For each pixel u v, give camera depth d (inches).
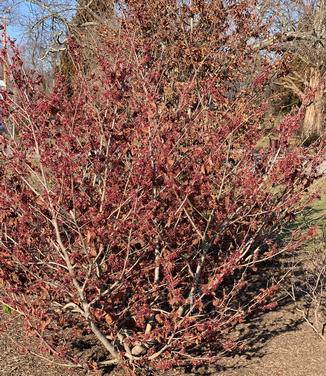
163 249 141.3
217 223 150.8
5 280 142.0
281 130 152.0
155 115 138.1
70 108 141.9
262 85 250.1
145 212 134.7
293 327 180.4
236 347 164.7
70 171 125.6
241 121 165.8
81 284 149.1
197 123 175.9
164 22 281.6
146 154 131.7
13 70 133.2
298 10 433.4
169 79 242.7
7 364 152.6
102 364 152.7
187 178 146.2
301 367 153.1
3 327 167.9
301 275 214.7
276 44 299.9
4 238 143.4
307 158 153.7
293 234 176.1
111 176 140.6
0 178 142.7
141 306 146.9
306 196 179.0
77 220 132.4
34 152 139.4
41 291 149.9
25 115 134.4
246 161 157.2
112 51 214.5
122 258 147.0
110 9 329.1
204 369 154.3
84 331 169.6
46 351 153.1
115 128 139.9
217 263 161.3
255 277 218.1
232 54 273.4
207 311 184.4
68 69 253.6
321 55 424.5
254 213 162.6
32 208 138.2
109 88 139.2
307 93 167.8
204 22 286.5
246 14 284.5
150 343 153.1
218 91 197.3
